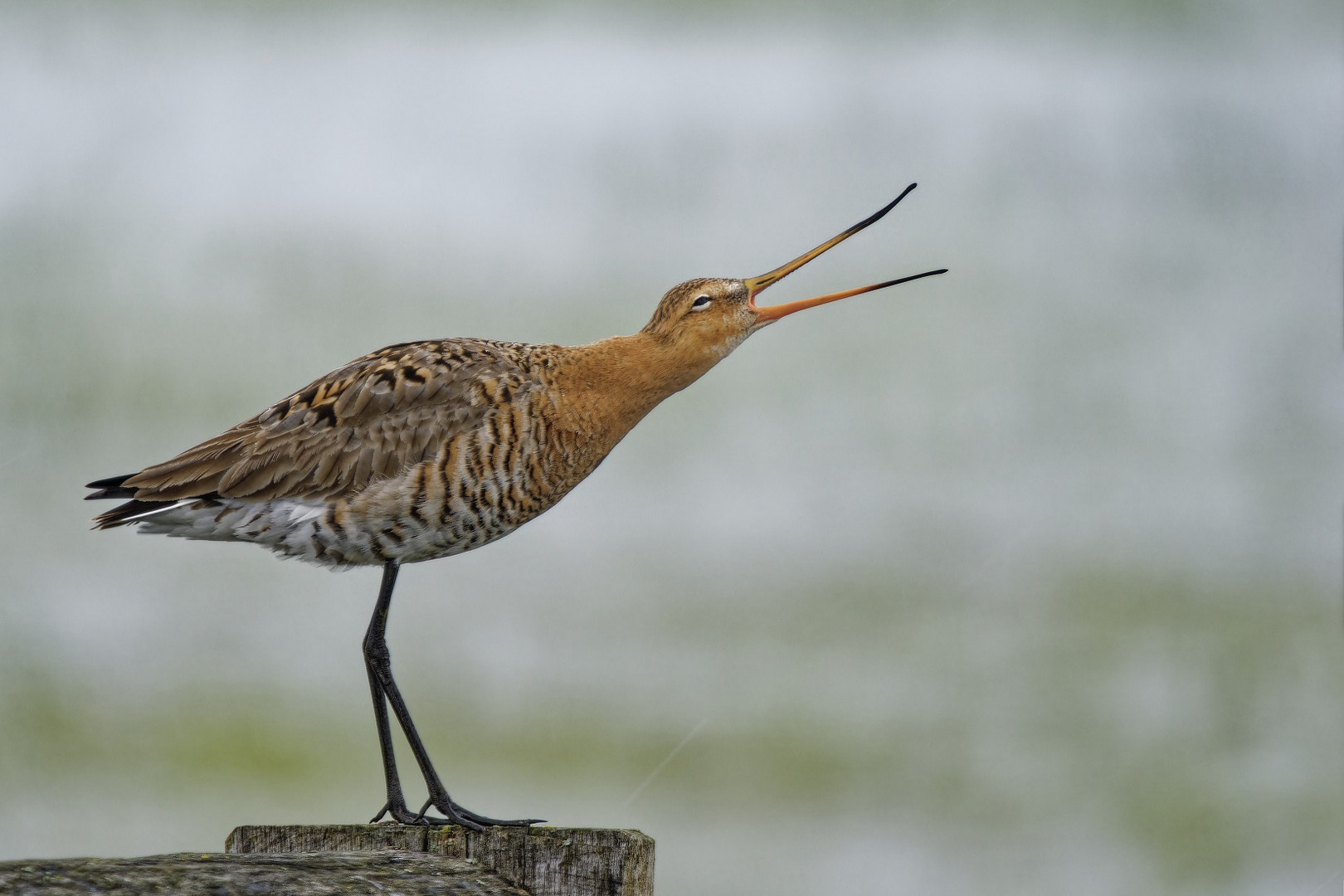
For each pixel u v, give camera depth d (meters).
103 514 8.67
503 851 6.62
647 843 6.71
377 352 9.15
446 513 8.80
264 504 8.76
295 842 6.93
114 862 5.58
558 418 9.07
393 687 8.62
